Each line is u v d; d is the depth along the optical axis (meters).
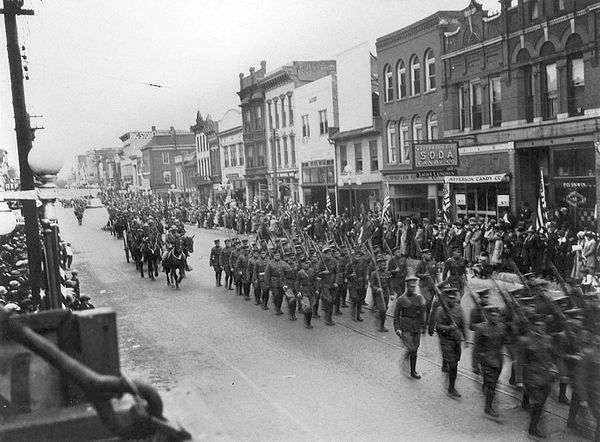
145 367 12.64
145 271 28.06
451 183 28.61
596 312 10.07
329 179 42.25
